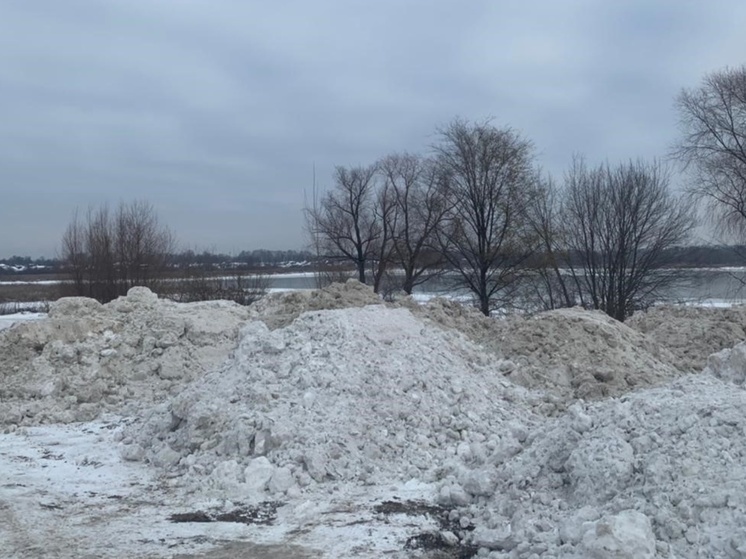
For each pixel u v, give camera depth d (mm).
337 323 10531
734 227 28938
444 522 6637
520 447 7391
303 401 8789
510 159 32469
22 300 47625
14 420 10977
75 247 32594
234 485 7516
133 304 15711
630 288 29984
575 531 5426
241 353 10023
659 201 30125
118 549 6164
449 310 15039
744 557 4824
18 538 6426
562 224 31094
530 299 31969
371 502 7168
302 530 6512
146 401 11914
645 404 6695
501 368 11727
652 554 4938
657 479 5699
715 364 9125
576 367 11867
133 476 8219
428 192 35312
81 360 13055
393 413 8945
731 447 5836
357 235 37844
